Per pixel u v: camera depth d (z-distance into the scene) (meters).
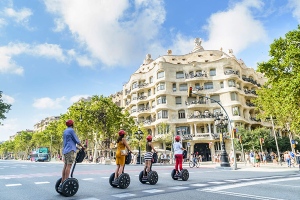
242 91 48.97
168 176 11.63
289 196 6.07
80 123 38.62
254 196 6.07
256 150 40.78
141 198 5.91
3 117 28.50
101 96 38.34
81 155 6.64
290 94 17.62
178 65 49.62
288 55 17.91
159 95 47.41
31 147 89.69
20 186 8.65
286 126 30.59
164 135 42.84
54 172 15.09
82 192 6.99
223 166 20.36
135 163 31.25
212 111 46.66
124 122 41.34
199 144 45.31
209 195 6.25
